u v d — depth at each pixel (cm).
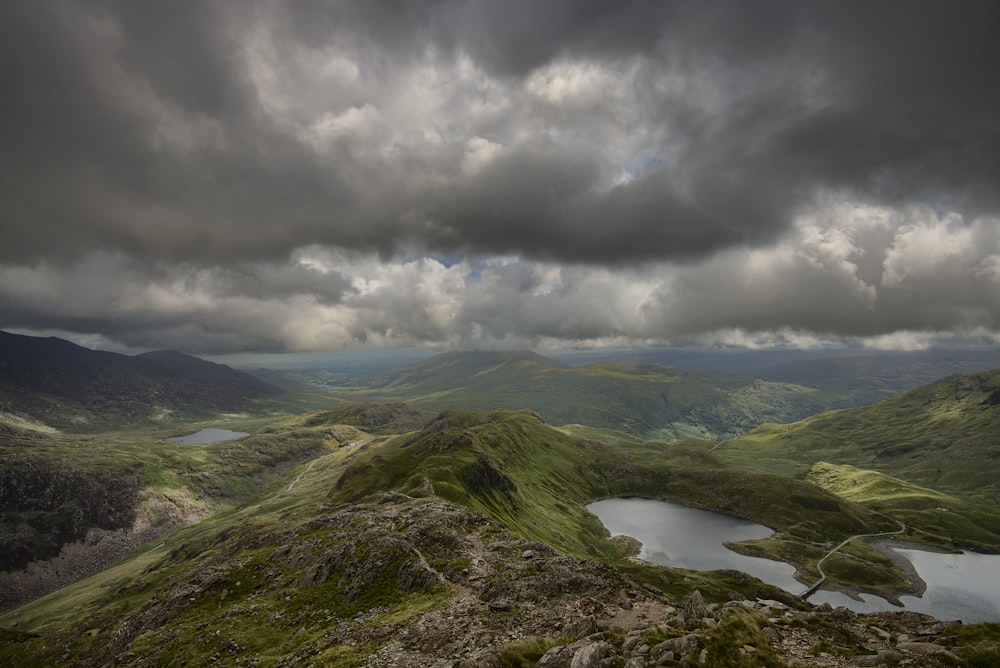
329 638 5297
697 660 2578
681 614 3838
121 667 6888
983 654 2519
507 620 4653
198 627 7419
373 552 8400
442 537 8600
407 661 4059
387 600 6712
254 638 6569
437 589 6425
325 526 11644
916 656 2658
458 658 3834
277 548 10725
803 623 3328
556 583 5475
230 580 9369
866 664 2639
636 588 5084
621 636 3300
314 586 8131
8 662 14262
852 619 3522
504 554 7588
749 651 2747
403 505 12781
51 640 15275
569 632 3972
